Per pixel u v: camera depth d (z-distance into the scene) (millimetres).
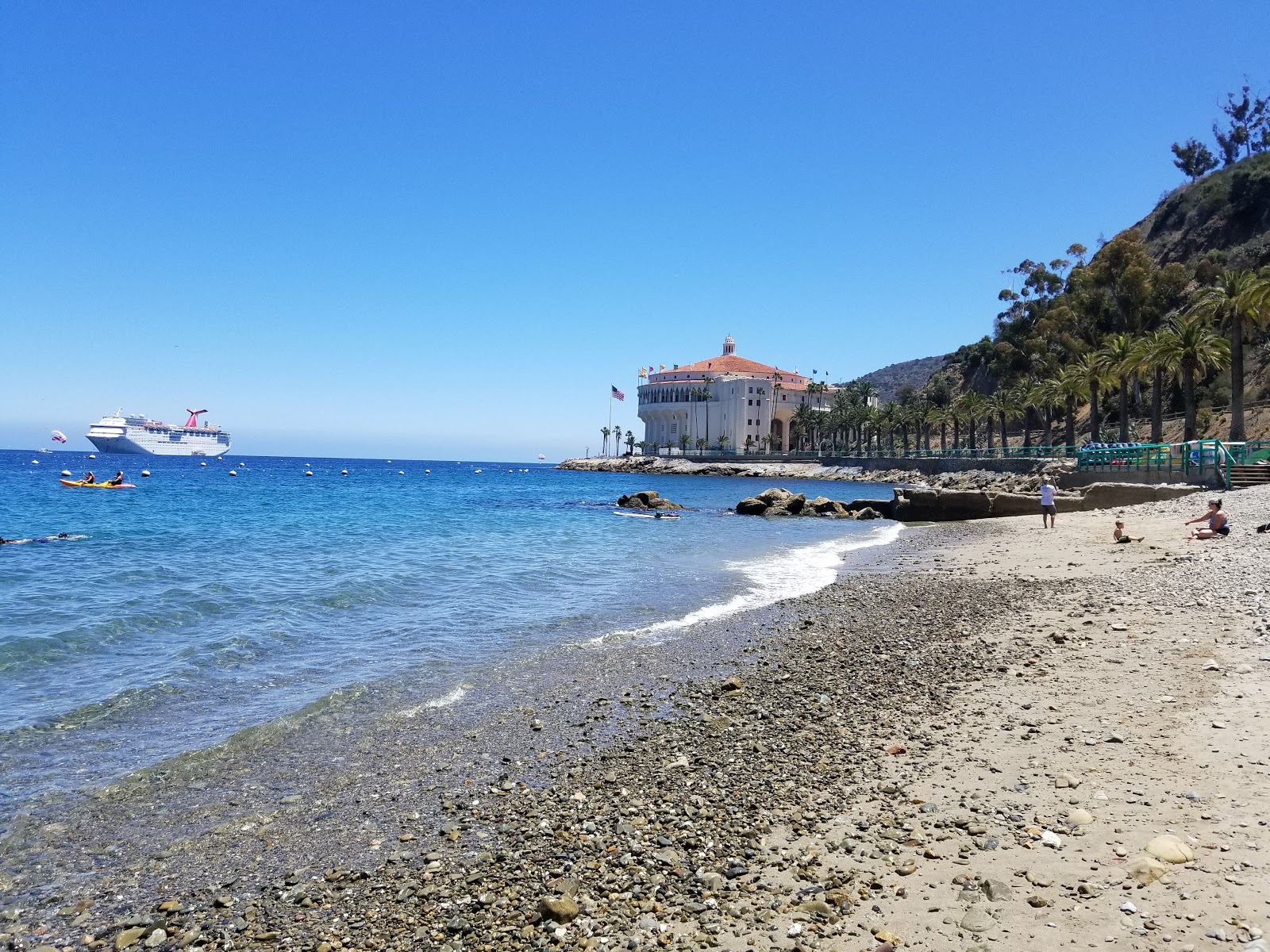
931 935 4969
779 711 10461
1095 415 80062
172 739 9547
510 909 5746
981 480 92688
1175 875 5336
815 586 21922
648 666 13070
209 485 88375
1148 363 63469
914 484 105812
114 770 8617
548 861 6480
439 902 5906
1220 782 6730
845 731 9461
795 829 6793
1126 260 121188
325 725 10117
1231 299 52625
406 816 7504
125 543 31469
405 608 18453
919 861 5984
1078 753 7871
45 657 13297
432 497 78062
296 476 129750
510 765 8766
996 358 142000
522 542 34969
